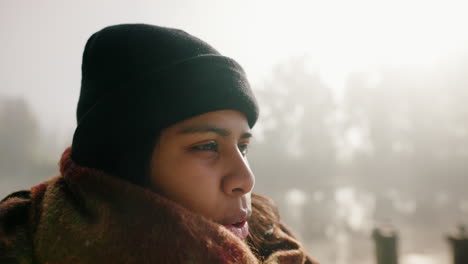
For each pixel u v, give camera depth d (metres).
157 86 0.70
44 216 0.65
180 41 0.76
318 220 10.65
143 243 0.62
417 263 6.10
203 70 0.72
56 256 0.61
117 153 0.71
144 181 0.71
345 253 6.92
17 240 0.64
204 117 0.71
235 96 0.73
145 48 0.73
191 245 0.63
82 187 0.68
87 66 0.78
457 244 3.97
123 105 0.70
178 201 0.71
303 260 0.94
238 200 0.74
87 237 0.62
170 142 0.70
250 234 0.93
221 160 0.73
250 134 0.79
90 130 0.73
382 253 4.43
